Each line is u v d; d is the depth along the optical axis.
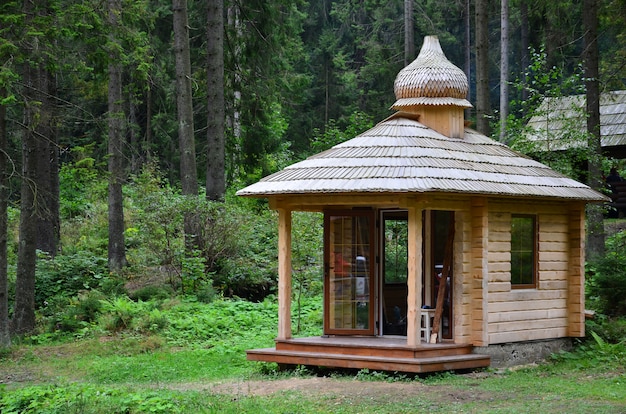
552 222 15.86
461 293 14.23
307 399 11.59
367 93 48.31
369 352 13.70
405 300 15.19
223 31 27.80
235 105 29.50
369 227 14.84
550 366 14.67
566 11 31.88
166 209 22.56
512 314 14.88
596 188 21.36
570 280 16.12
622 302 18.98
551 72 22.62
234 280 23.41
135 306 19.83
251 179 32.00
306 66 47.16
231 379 14.11
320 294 23.27
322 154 14.92
